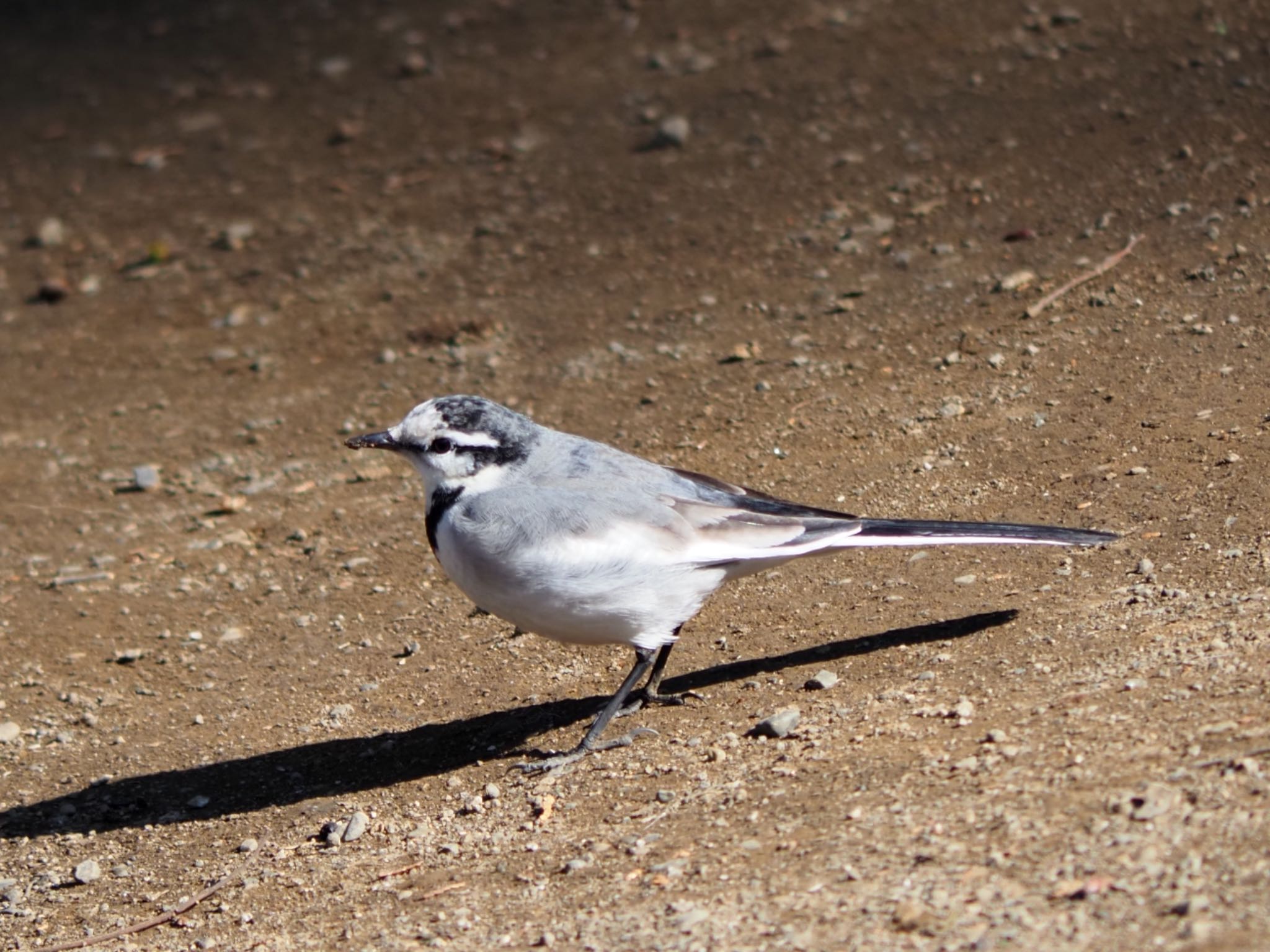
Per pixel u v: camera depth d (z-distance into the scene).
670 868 7.38
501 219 20.08
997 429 12.41
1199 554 9.55
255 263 20.47
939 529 9.20
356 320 18.41
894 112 20.06
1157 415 11.71
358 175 22.45
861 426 13.26
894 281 16.16
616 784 8.68
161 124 26.08
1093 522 10.42
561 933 7.02
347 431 15.89
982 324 14.62
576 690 10.30
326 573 13.15
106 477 15.74
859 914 6.44
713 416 14.25
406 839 8.69
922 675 8.95
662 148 20.89
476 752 9.68
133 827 9.60
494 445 9.32
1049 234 16.11
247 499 14.84
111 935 8.27
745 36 24.08
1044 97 19.25
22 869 9.24
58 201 23.70
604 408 14.95
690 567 9.03
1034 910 6.16
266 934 7.88
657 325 16.62
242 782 9.98
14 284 21.14
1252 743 6.95
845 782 7.80
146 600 13.12
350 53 27.48
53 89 28.53
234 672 11.72
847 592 10.66
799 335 15.58
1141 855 6.33
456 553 9.06
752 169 19.67
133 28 31.16
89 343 19.12
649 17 26.00
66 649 12.40
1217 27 19.77
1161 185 16.33
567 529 8.84
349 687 11.15
